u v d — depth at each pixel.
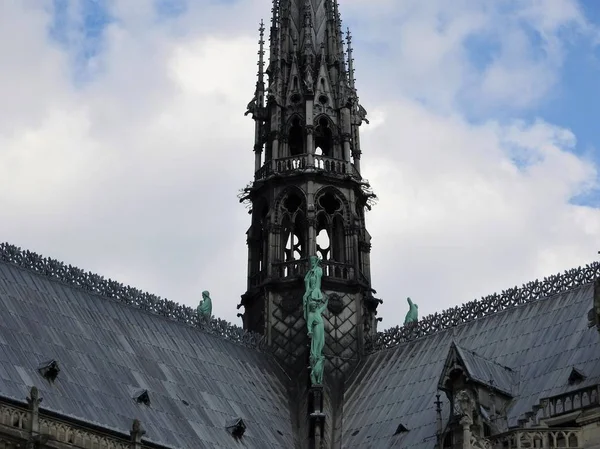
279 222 98.62
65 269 86.00
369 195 101.75
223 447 82.75
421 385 89.19
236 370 91.19
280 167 100.19
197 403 84.94
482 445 75.62
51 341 79.88
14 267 83.12
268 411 89.69
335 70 103.50
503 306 90.12
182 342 89.75
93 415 76.69
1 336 77.00
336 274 97.38
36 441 69.75
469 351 82.88
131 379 82.31
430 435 84.12
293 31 104.75
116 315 87.00
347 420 91.12
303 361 94.25
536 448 74.25
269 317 96.38
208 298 94.75
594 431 73.31
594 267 86.62
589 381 79.00
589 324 80.06
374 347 95.94
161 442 78.75
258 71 104.62
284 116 101.88
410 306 97.25
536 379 82.38
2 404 69.88
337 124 101.75
